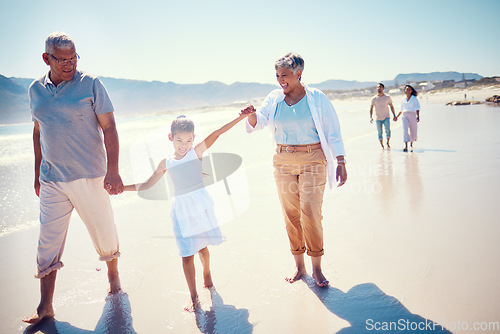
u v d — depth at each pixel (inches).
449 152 348.5
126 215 209.2
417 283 114.4
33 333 103.5
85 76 113.2
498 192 202.7
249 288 122.0
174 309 112.7
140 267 141.9
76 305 117.1
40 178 112.9
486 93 2393.0
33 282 134.3
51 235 111.2
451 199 197.6
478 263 123.4
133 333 101.3
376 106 408.2
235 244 159.2
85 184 112.5
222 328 100.9
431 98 2427.4
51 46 102.7
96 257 154.3
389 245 144.8
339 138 122.6
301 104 120.0
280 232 171.0
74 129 109.7
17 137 1015.0
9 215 213.6
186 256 111.2
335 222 175.9
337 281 121.0
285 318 103.3
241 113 123.4
